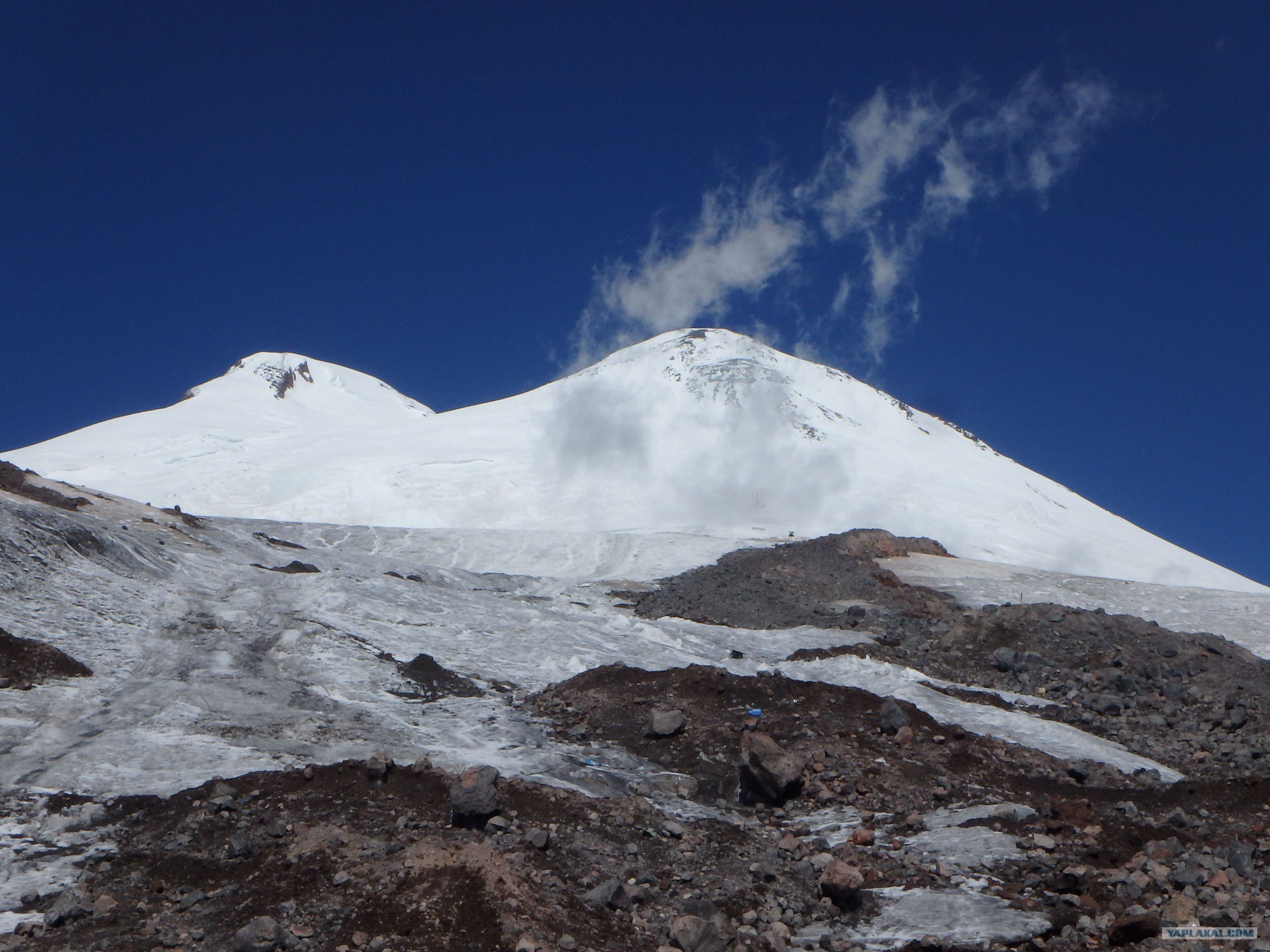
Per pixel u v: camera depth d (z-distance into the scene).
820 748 16.30
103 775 13.98
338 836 11.70
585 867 11.85
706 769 15.94
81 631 19.86
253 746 15.38
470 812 12.43
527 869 11.42
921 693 19.92
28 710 16.08
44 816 12.79
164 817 12.86
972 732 17.88
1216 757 18.69
